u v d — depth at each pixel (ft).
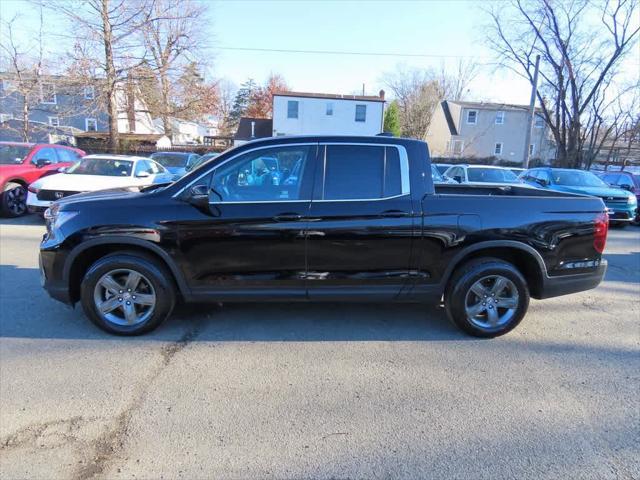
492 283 12.96
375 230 12.17
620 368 11.42
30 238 25.90
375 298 12.74
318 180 12.23
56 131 108.17
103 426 8.48
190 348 11.98
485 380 10.62
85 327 13.16
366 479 7.27
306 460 7.67
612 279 21.13
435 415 9.12
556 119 107.76
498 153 146.61
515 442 8.30
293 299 12.59
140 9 78.74
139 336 12.64
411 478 7.32
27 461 7.47
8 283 17.24
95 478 7.11
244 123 155.53
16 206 32.94
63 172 31.58
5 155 34.45
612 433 8.63
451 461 7.74
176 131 125.18
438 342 12.77
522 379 10.71
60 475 7.16
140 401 9.37
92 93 85.46
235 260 12.19
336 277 12.39
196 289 12.37
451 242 12.40
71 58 79.36
